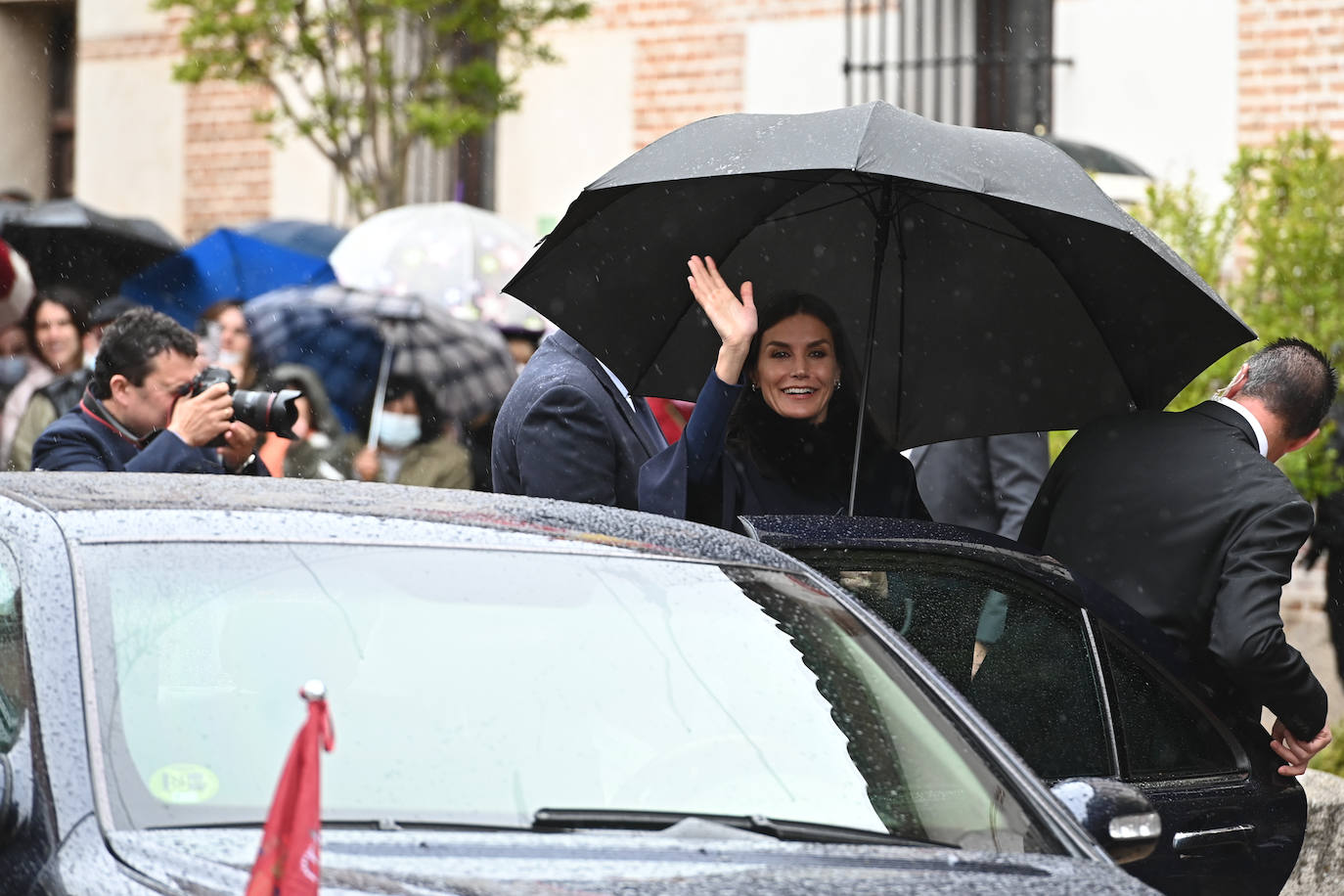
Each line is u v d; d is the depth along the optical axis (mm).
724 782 10680
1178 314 18672
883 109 17625
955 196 18828
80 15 55688
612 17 49125
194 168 54344
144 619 10461
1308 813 17891
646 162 17703
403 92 47500
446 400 34469
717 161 17312
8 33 58281
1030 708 14531
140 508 11656
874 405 20453
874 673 11969
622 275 18766
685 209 18672
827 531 14594
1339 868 18656
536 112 49969
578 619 11414
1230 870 15133
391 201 45875
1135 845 11484
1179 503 16828
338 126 46125
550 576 11742
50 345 34656
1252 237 33625
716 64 48188
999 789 11289
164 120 54688
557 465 18359
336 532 11695
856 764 11070
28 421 30641
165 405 20781
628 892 9141
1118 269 18516
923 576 14656
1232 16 43062
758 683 11414
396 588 11242
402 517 12117
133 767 9609
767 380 18031
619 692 10977
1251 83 43000
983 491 24281
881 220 18875
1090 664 14914
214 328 33188
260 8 44625
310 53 45312
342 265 39188
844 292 19891
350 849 9367
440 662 10781
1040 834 11039
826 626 12234
